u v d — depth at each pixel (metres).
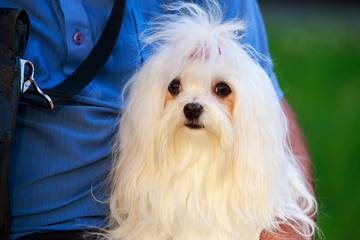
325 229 4.95
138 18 2.55
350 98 7.79
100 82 2.53
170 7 2.62
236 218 2.40
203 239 2.43
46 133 2.38
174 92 2.37
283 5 16.08
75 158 2.39
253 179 2.33
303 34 11.85
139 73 2.40
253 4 2.79
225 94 2.33
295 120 2.87
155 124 2.36
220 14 2.56
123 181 2.43
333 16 14.66
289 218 2.43
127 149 2.42
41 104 2.27
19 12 2.09
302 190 2.60
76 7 2.45
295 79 8.59
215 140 2.33
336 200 5.36
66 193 2.41
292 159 2.67
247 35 2.63
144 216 2.41
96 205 2.48
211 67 2.26
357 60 9.89
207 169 2.38
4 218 2.13
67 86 2.34
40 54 2.46
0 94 2.04
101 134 2.45
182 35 2.35
